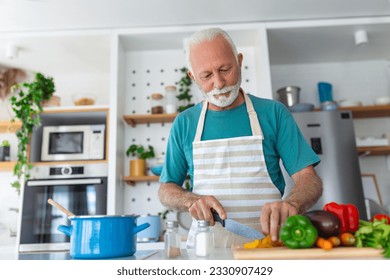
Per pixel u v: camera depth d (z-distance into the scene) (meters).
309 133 2.54
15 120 2.65
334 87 3.16
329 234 0.78
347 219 0.81
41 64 3.07
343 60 3.19
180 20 2.63
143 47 2.91
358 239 0.77
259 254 0.73
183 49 2.95
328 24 2.66
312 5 2.50
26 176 2.39
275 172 1.31
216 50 1.20
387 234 0.74
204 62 1.20
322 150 2.50
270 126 1.30
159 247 2.24
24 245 2.30
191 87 2.87
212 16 2.60
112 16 2.54
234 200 1.25
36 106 2.52
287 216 0.86
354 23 2.66
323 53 3.07
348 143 2.52
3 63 3.03
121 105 2.73
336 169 2.46
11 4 2.34
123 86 2.84
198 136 1.32
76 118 2.74
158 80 2.91
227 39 1.25
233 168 1.27
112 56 2.65
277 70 3.22
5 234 2.80
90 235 0.84
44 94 2.59
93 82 3.21
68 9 2.43
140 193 2.69
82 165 2.45
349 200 2.41
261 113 1.32
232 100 1.25
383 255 0.72
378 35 2.82
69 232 0.89
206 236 0.82
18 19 2.52
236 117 1.33
